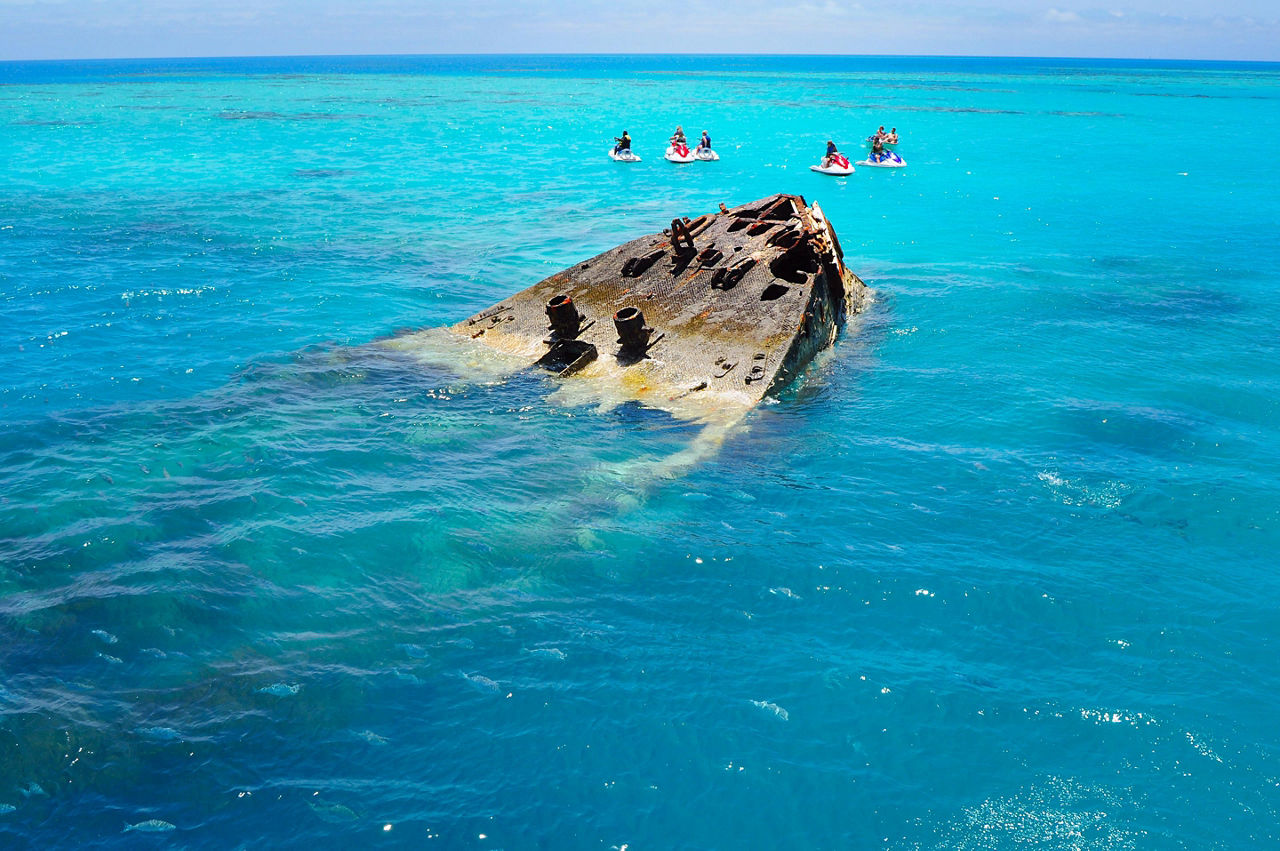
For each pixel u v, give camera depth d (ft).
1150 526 32.76
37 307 58.39
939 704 23.72
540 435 40.40
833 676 24.76
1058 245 83.61
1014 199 110.22
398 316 58.59
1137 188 118.52
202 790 20.92
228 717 23.11
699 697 23.98
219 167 134.41
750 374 44.57
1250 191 115.65
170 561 29.53
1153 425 41.73
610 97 346.54
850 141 180.96
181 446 38.27
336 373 47.37
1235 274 71.97
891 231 90.68
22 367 47.52
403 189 116.26
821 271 51.70
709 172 136.56
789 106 290.15
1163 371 49.11
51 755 21.66
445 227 90.99
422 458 37.86
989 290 65.77
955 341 54.39
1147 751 22.18
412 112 258.78
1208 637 26.48
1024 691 24.23
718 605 28.04
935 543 31.58
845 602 28.17
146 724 22.76
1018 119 236.43
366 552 30.58
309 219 93.45
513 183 123.34
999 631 26.81
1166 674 24.91
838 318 56.18
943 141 181.37
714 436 40.24
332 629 26.66
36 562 29.30
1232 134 196.03
